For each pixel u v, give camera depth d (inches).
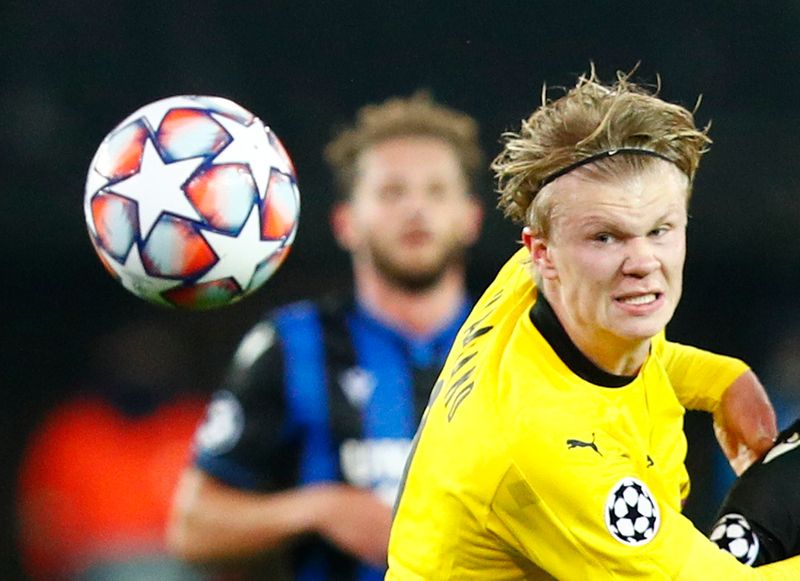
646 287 398.0
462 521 414.9
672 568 397.1
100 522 1072.8
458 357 453.1
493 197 1106.7
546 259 417.1
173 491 1082.7
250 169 445.4
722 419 499.2
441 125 693.9
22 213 1152.2
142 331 1153.4
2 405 1144.8
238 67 1187.3
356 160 693.9
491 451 404.8
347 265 1154.0
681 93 1189.7
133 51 1188.5
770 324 1175.0
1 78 1169.4
